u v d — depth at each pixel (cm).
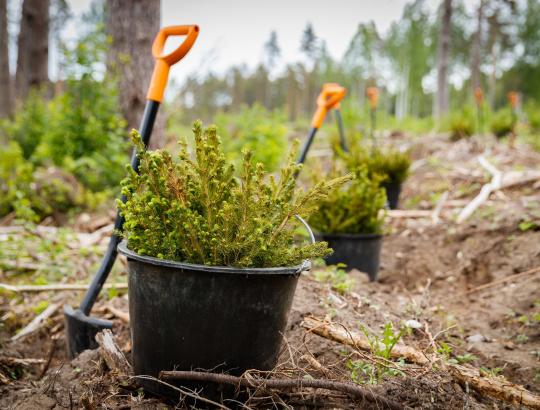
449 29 2216
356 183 417
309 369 220
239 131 1013
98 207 625
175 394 192
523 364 281
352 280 358
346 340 245
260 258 193
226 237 185
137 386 210
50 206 605
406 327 286
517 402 206
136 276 193
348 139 695
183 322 184
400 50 4059
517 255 472
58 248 459
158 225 194
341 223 411
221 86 5891
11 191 572
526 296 385
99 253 468
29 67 1211
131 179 198
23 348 299
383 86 5306
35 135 820
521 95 4806
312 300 297
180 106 807
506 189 666
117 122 657
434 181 757
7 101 1191
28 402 204
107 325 255
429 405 191
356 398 193
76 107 677
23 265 442
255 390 192
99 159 654
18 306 362
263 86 6306
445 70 2230
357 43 4944
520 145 1080
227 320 182
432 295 439
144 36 632
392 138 1322
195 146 195
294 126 1995
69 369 236
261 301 185
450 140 1107
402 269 512
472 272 482
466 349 301
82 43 655
